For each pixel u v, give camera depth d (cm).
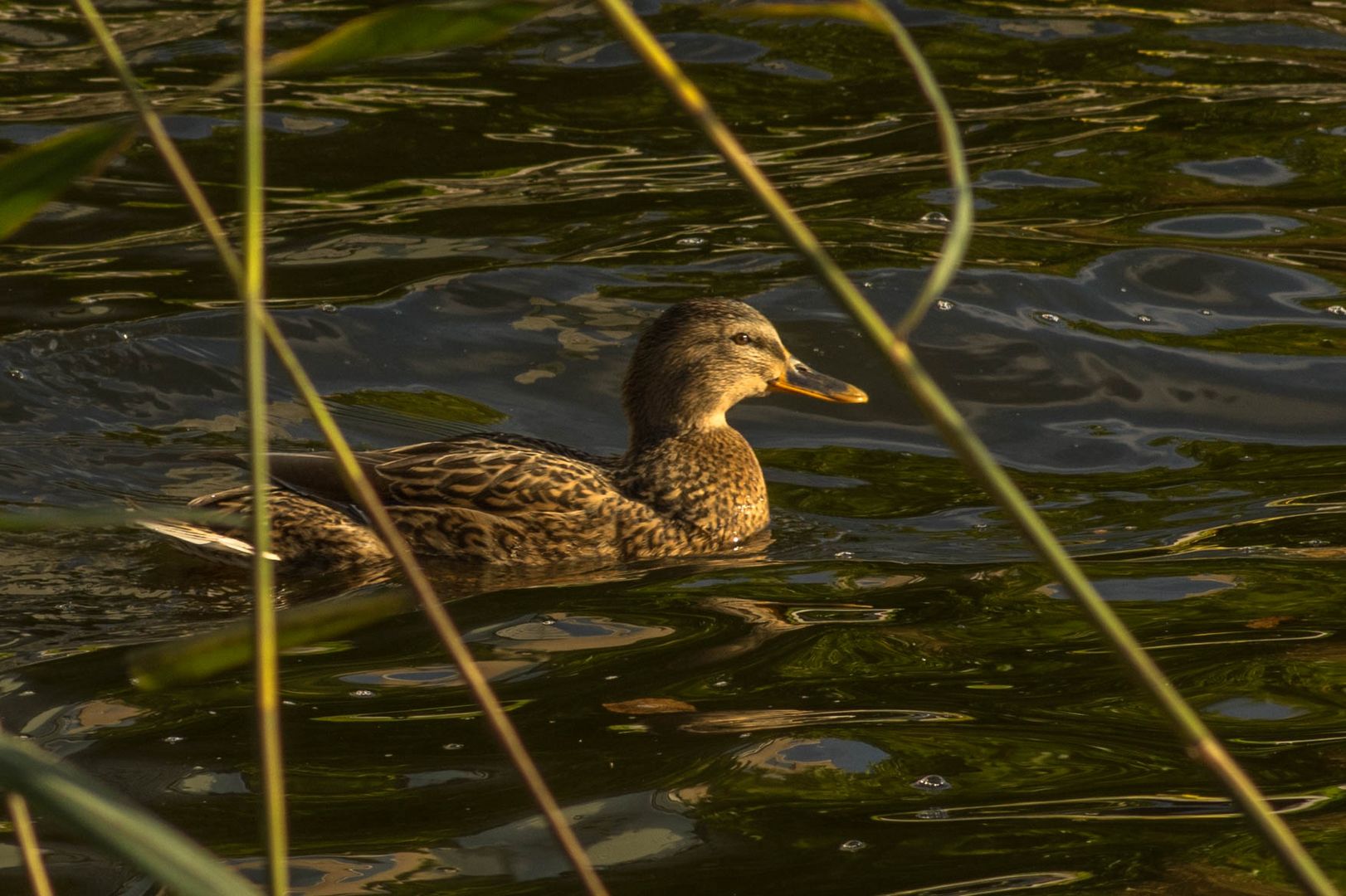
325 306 1466
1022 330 1438
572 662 895
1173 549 1062
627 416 1309
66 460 1230
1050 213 1648
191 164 1755
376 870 646
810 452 1327
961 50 2105
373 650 925
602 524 1186
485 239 1602
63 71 1961
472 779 734
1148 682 265
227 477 1229
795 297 1488
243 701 835
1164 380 1370
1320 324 1440
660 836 672
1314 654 868
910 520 1170
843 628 938
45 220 1622
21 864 663
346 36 244
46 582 1051
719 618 969
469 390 1384
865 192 1702
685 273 1535
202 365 1375
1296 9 2222
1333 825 666
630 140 1850
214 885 224
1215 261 1541
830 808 696
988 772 732
